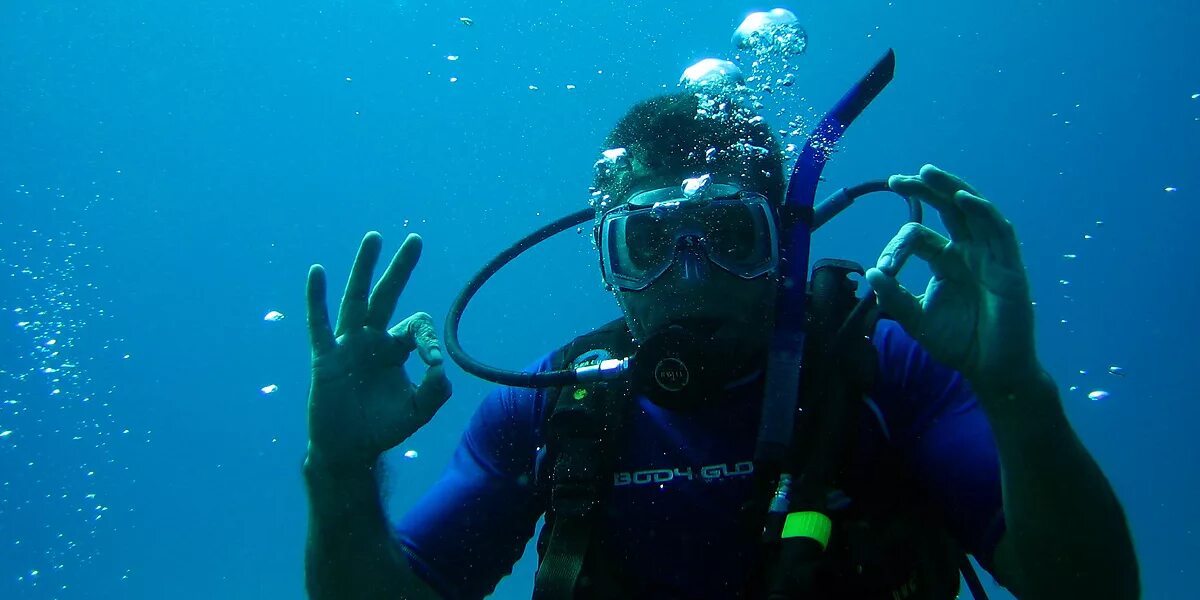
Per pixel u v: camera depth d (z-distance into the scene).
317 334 1.45
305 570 1.54
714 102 1.75
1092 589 1.23
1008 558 1.33
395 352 1.51
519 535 1.74
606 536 1.50
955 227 1.23
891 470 1.41
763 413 1.35
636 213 1.62
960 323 1.21
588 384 1.58
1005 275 1.17
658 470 1.52
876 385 1.42
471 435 1.79
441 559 1.65
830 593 1.21
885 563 1.26
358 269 1.47
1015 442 1.21
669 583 1.47
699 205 1.59
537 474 1.59
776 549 1.26
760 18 2.46
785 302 1.47
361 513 1.49
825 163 1.59
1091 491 1.21
